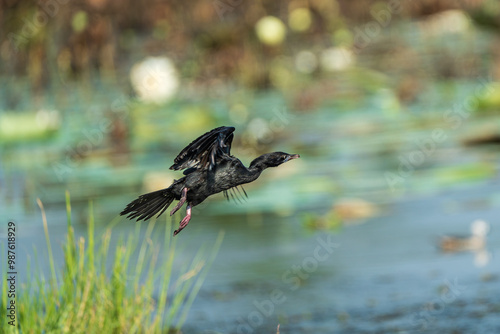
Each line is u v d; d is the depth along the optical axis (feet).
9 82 85.56
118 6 93.15
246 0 86.53
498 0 107.45
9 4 80.48
